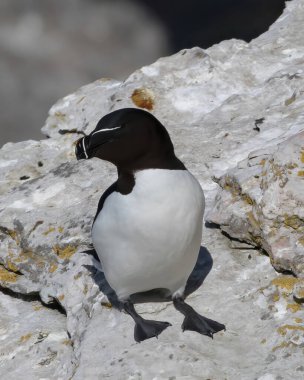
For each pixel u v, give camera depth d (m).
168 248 8.89
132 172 8.74
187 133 12.92
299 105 12.85
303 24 15.45
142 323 9.41
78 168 12.93
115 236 8.95
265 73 14.33
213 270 10.16
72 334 10.18
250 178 10.52
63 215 11.86
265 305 9.52
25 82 35.50
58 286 10.91
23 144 14.69
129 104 13.78
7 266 11.71
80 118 14.45
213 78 14.13
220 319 9.48
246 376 8.59
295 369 8.53
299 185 9.91
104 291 10.27
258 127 12.59
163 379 8.69
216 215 10.62
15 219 11.90
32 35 37.03
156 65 14.51
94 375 8.97
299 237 9.84
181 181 8.79
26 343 10.49
